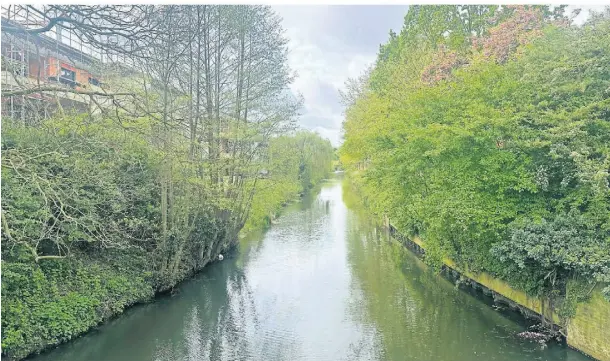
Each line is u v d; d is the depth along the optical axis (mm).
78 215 13453
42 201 11930
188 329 15297
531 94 14664
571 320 12500
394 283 19875
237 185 23734
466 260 18000
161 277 18312
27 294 12703
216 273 22094
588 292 11883
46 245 14141
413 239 25172
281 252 26375
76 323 13711
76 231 12922
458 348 13125
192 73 20859
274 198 32375
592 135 13242
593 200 12539
